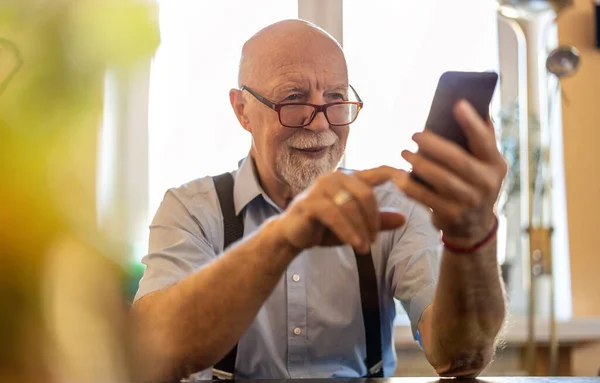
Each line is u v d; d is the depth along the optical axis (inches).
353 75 95.0
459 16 98.2
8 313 7.9
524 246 92.8
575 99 96.7
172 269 52.4
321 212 31.4
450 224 32.0
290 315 56.6
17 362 8.0
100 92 8.1
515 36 99.5
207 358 38.4
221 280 37.6
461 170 26.4
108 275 8.7
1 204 7.8
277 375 56.4
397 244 56.7
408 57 96.4
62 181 8.1
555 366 83.7
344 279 57.3
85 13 7.9
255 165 61.4
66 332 8.2
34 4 7.9
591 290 95.6
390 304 58.6
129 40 8.1
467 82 27.5
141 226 8.8
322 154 57.8
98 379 8.5
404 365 86.4
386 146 95.2
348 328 56.9
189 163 87.5
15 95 7.8
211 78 88.7
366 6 95.7
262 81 58.1
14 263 7.9
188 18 88.4
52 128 7.9
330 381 34.8
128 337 9.3
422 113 95.9
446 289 37.2
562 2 79.6
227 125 88.6
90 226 8.4
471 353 40.7
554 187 97.0
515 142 93.4
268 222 38.4
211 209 59.3
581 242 96.0
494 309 37.9
